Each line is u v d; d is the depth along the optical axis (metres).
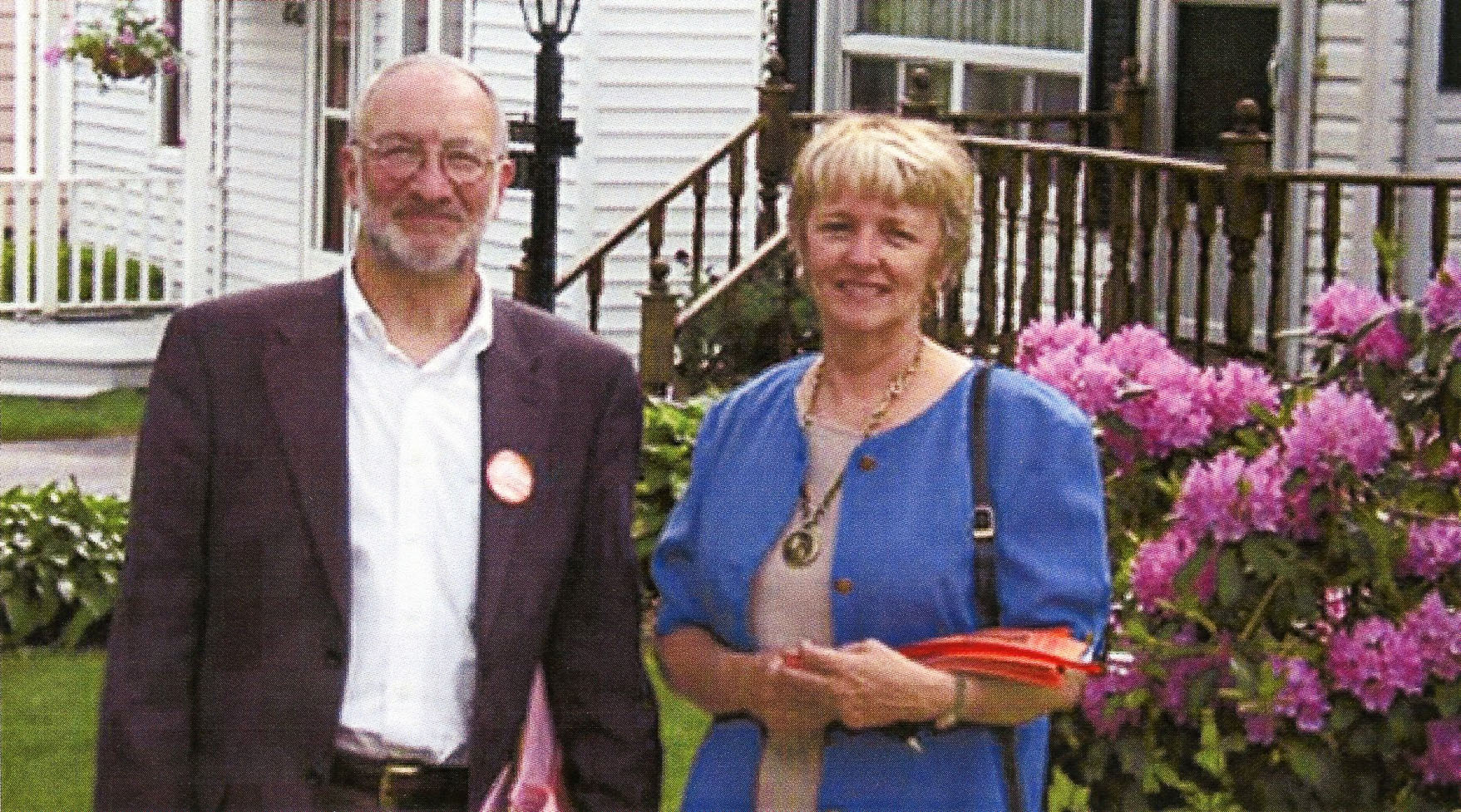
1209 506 6.26
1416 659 6.16
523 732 5.16
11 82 28.55
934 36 16.22
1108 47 14.91
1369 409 6.30
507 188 5.30
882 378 5.03
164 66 23.48
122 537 11.91
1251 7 14.20
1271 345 11.66
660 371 13.85
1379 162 13.26
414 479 5.10
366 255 5.15
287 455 5.06
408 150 5.06
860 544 4.93
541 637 5.16
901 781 4.94
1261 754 6.34
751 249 19.84
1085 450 4.97
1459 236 13.39
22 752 9.99
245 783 5.01
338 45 23.16
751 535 5.02
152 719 5.01
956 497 4.92
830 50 16.81
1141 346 6.88
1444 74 13.35
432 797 5.07
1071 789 6.48
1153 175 12.24
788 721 4.92
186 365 5.12
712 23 19.77
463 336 5.17
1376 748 6.23
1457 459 6.59
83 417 19.44
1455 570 6.34
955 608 4.90
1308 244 13.70
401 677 5.06
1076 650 4.84
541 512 5.15
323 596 5.04
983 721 4.89
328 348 5.13
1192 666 6.30
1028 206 15.39
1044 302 15.59
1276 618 6.32
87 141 26.64
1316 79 13.62
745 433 5.13
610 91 19.55
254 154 24.17
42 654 11.66
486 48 20.66
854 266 4.93
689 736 10.03
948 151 4.99
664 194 14.45
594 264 14.28
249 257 24.33
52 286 22.94
